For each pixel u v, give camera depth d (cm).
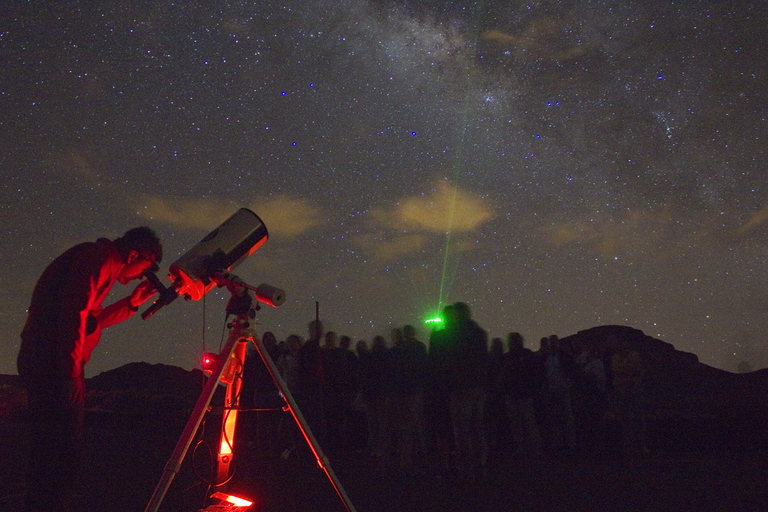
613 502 510
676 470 706
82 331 291
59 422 283
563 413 913
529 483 632
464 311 654
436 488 607
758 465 735
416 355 701
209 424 1091
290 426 888
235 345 315
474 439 651
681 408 1069
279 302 315
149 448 899
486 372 655
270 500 523
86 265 296
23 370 292
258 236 351
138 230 328
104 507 475
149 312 321
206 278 325
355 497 550
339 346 973
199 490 560
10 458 732
